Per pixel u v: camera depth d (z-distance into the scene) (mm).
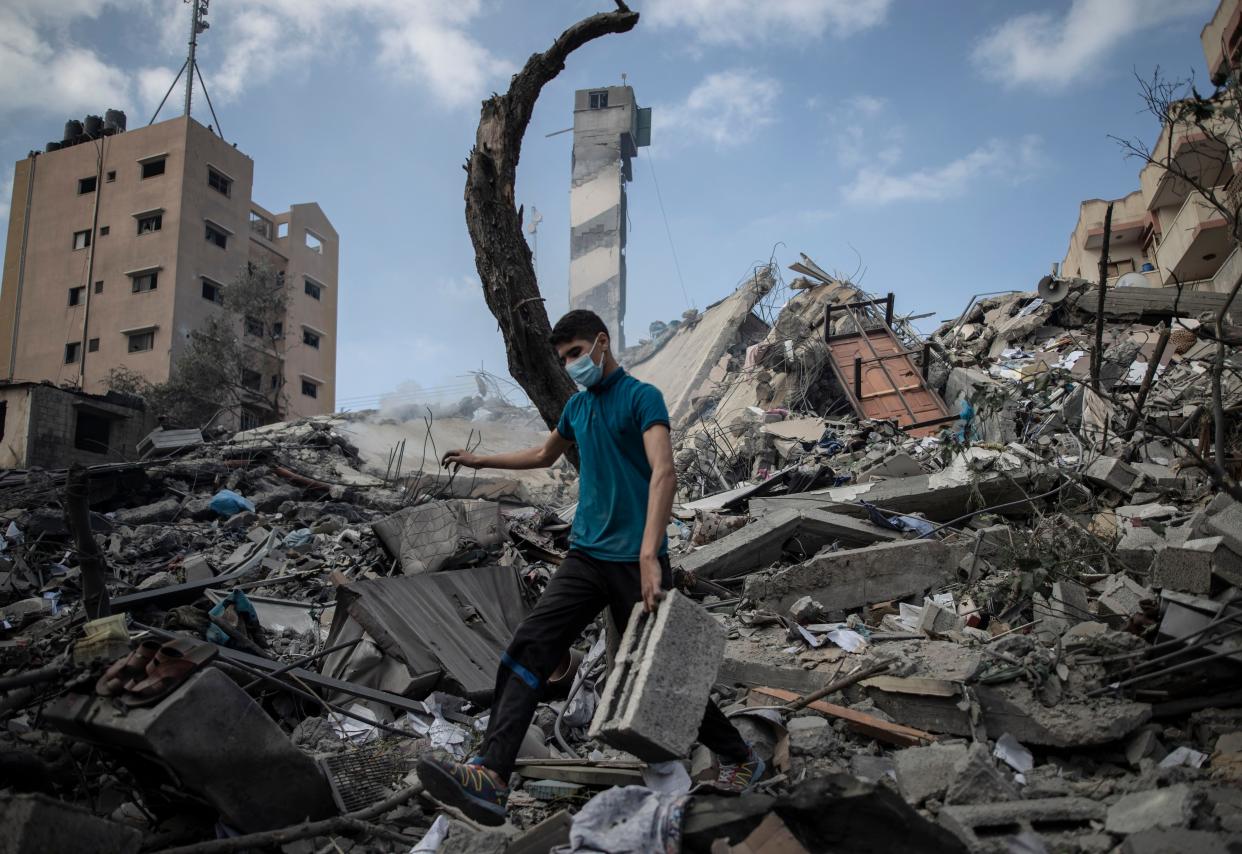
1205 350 12922
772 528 6871
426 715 4754
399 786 3697
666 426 3121
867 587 5762
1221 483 3680
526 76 5539
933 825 2400
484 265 5371
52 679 3080
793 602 5652
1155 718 3631
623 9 5516
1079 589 5047
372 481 18078
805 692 4398
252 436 21203
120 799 3480
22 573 9383
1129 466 7500
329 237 46125
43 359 37625
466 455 3719
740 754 3186
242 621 5352
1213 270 20500
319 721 4441
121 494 15438
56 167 39812
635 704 2654
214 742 2900
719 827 2531
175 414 30297
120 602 5961
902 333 19375
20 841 2402
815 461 14000
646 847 2508
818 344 18812
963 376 16078
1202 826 2520
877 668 4082
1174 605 3932
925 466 10938
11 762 3111
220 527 13617
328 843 3123
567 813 2795
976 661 3891
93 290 37656
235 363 33312
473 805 2746
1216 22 17969
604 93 62719
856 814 2424
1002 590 5367
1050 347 16547
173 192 37656
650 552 2912
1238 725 3426
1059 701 3641
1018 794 3047
